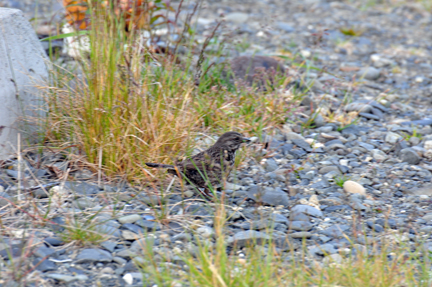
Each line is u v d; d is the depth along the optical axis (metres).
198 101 12.05
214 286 6.48
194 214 8.96
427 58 20.05
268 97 13.23
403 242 8.29
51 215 8.45
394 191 10.33
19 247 7.51
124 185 9.66
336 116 14.02
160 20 19.91
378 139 12.90
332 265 7.22
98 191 9.38
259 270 6.94
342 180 10.47
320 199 9.91
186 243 8.00
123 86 9.85
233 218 8.86
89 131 9.76
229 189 10.05
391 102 15.60
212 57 15.68
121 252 7.67
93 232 7.90
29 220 8.29
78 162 10.02
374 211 9.41
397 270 7.10
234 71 14.80
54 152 10.32
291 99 13.30
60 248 7.72
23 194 9.01
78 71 12.40
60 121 10.26
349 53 20.36
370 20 25.34
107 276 7.18
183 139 10.30
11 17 10.22
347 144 12.51
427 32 23.80
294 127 13.16
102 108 9.70
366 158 11.80
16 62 10.19
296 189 10.06
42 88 10.30
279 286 6.71
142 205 9.10
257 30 22.27
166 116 10.06
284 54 19.05
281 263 7.34
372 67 18.66
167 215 8.66
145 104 9.72
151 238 8.08
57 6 19.02
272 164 11.05
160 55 11.95
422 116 14.57
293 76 15.84
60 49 15.58
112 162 9.62
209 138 11.19
